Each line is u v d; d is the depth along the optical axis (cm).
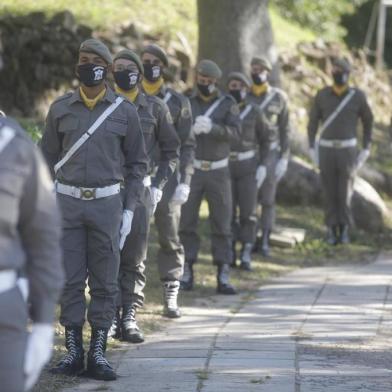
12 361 914
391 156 4434
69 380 1617
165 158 1950
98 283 1639
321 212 3631
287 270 2920
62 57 3919
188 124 2108
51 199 958
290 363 1739
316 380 1622
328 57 4906
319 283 2681
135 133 1638
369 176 3922
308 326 2086
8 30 3891
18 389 914
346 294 2494
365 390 1564
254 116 2773
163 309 2239
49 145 1634
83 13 4331
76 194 1598
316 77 4709
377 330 2044
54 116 1611
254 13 3550
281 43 4878
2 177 923
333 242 3328
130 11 4516
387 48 6850
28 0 4391
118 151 1617
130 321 1927
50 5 4372
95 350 1639
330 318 2173
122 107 1617
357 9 6788
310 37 5462
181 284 2494
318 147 3322
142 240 1902
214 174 2406
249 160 2784
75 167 1595
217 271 2509
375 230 3512
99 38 4028
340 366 1725
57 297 960
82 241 1625
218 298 2439
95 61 1578
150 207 1908
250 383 1598
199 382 1606
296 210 3634
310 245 3272
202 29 3569
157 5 4691
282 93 3062
